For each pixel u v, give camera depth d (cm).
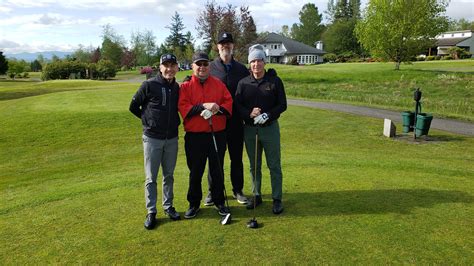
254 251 367
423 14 3788
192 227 424
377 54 4075
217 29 3281
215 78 454
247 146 477
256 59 445
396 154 940
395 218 431
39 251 381
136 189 576
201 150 445
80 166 914
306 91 2672
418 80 3047
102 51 8569
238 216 454
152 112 428
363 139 1182
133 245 385
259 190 492
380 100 2086
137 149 1105
